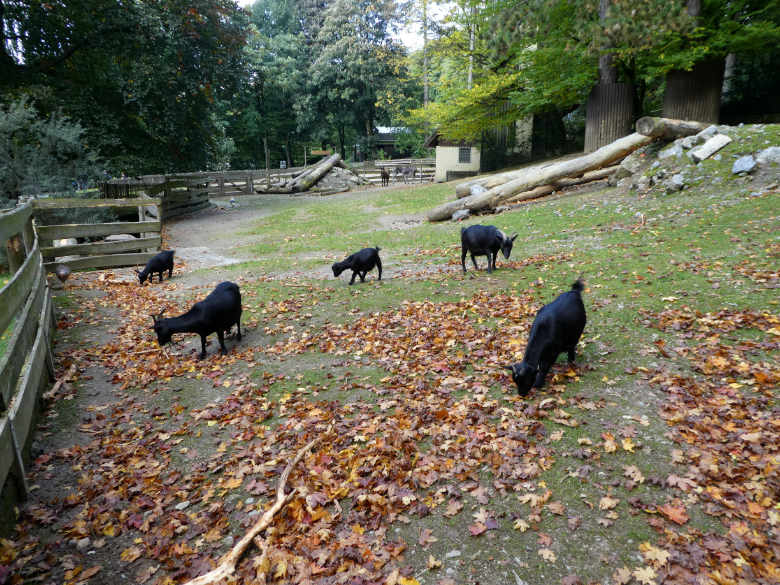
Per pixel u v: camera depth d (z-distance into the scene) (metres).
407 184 39.94
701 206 12.49
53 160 17.59
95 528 3.90
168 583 3.31
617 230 12.26
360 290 10.20
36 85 22.69
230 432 5.29
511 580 3.11
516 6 19.84
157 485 4.42
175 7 23.23
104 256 13.23
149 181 25.23
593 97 23.36
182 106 25.75
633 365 5.61
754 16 20.92
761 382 4.88
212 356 7.38
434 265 11.95
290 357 7.19
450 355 6.60
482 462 4.29
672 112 21.64
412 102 61.81
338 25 62.59
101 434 5.33
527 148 34.59
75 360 7.25
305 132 69.50
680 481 3.70
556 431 4.56
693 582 2.90
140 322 8.93
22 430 4.52
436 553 3.38
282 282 11.47
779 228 9.61
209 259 15.51
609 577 3.04
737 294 7.02
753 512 3.33
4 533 3.73
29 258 6.42
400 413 5.21
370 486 4.14
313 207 27.59
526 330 6.98
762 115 25.72
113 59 24.94
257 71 34.75
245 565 3.43
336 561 3.39
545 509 3.67
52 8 21.88
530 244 12.70
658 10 16.50
